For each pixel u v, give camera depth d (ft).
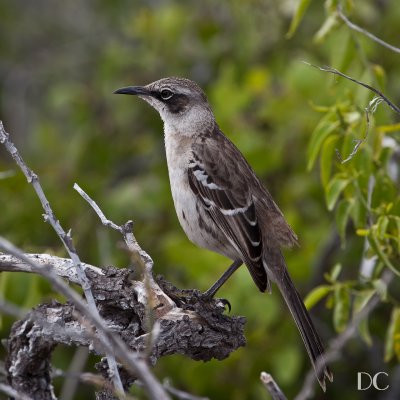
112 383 23.84
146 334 25.03
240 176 33.37
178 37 48.83
